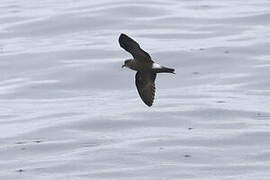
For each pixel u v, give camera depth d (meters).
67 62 32.09
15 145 25.31
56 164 23.77
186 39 33.97
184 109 27.34
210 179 22.55
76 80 30.72
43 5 39.78
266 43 32.81
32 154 24.69
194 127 26.09
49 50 33.31
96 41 34.12
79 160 23.91
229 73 30.66
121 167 23.38
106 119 26.81
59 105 28.58
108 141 25.20
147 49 32.81
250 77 30.12
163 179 22.61
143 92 15.78
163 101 28.30
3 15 38.56
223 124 26.20
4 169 23.77
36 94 29.80
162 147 24.56
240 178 22.59
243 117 26.69
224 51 32.25
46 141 25.52
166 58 31.98
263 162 23.62
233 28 35.03
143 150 24.41
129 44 15.53
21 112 28.11
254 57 31.67
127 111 27.45
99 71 31.17
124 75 30.92
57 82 30.64
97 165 23.56
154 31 35.03
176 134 25.53
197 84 29.97
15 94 29.84
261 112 27.00
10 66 32.25
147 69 15.57
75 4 38.75
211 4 38.66
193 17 36.44
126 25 35.75
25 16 37.91
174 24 35.72
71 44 33.94
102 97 29.28
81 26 36.03
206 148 24.47
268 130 25.53
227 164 23.48
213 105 27.56
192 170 23.11
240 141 24.95
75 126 26.44
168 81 30.30
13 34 35.91
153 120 26.70
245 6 38.12
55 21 36.59
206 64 31.42
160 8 37.47
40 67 31.94
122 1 38.19
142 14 36.78
